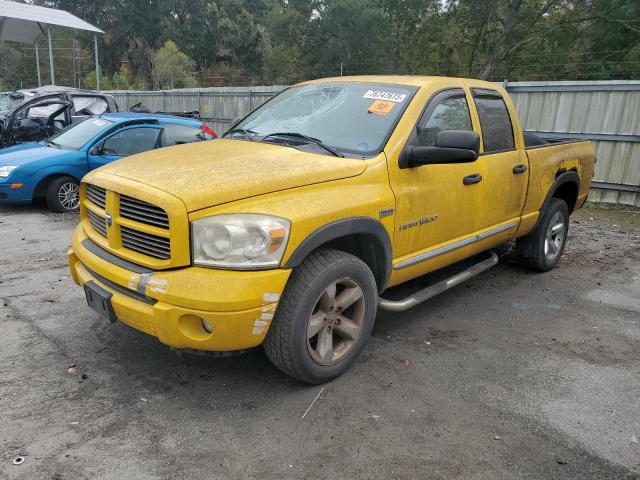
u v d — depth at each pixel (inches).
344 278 131.8
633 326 181.6
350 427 119.4
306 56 1408.7
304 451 111.2
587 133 415.5
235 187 117.1
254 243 113.1
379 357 152.6
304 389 133.9
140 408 124.1
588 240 304.8
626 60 938.7
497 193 185.9
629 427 123.5
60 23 765.3
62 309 178.7
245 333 115.0
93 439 112.7
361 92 166.4
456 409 128.0
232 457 108.7
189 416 121.6
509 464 109.5
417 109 155.3
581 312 193.2
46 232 286.0
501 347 162.2
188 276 112.3
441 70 1116.5
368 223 134.5
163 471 104.2
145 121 360.2
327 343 133.2
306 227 119.6
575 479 106.1
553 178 221.0
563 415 127.1
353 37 1214.9
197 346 116.1
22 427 115.7
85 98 527.8
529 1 1018.1
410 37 1182.9
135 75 2202.3
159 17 2277.3
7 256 239.5
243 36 1975.9
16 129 424.8
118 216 126.1
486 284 220.5
